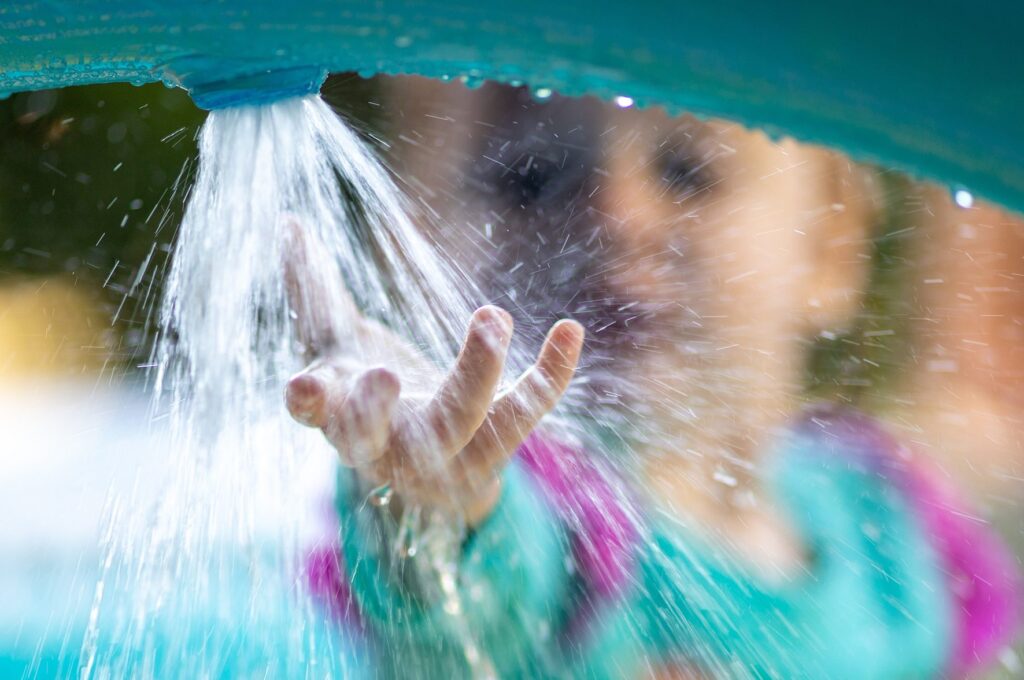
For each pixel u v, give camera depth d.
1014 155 0.87
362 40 0.83
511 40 0.80
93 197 2.95
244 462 1.52
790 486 1.81
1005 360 2.09
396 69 0.89
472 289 1.89
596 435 1.73
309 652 1.36
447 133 2.00
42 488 2.06
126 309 2.80
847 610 1.64
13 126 2.96
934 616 1.66
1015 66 0.79
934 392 2.06
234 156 1.03
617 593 1.46
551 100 2.02
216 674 1.42
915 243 2.12
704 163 2.01
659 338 1.92
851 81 0.82
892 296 2.12
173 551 1.61
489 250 1.94
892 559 1.73
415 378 1.22
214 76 0.91
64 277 2.86
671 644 1.45
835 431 1.94
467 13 0.78
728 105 0.87
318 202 1.16
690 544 1.62
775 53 0.80
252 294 1.18
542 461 1.55
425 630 1.24
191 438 1.51
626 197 2.00
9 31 0.85
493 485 1.23
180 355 1.56
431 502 1.17
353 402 0.98
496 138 2.00
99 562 1.78
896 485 1.85
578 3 0.77
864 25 0.77
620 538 1.54
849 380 2.04
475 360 1.07
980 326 2.10
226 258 1.13
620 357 1.91
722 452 1.83
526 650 1.29
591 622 1.38
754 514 1.73
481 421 1.08
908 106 0.84
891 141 0.88
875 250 2.11
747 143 2.00
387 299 1.34
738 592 1.60
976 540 1.79
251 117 0.98
